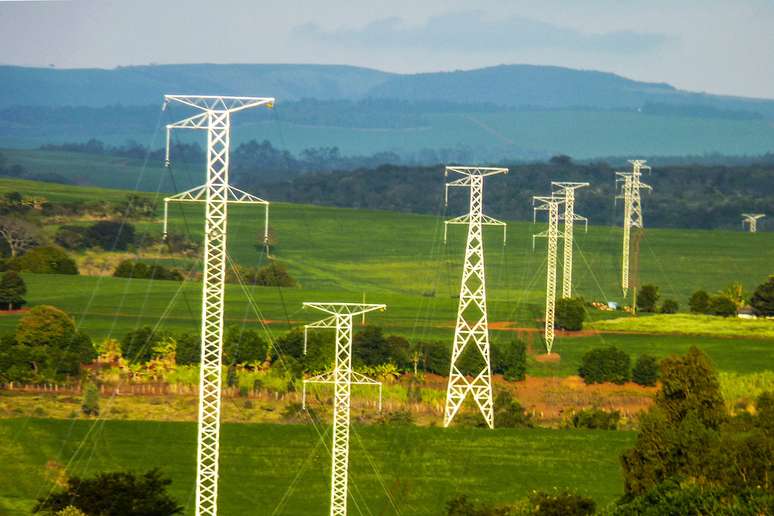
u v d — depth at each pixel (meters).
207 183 121.94
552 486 177.00
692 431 144.38
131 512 145.62
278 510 163.75
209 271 122.38
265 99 122.50
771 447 138.25
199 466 122.38
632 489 144.62
